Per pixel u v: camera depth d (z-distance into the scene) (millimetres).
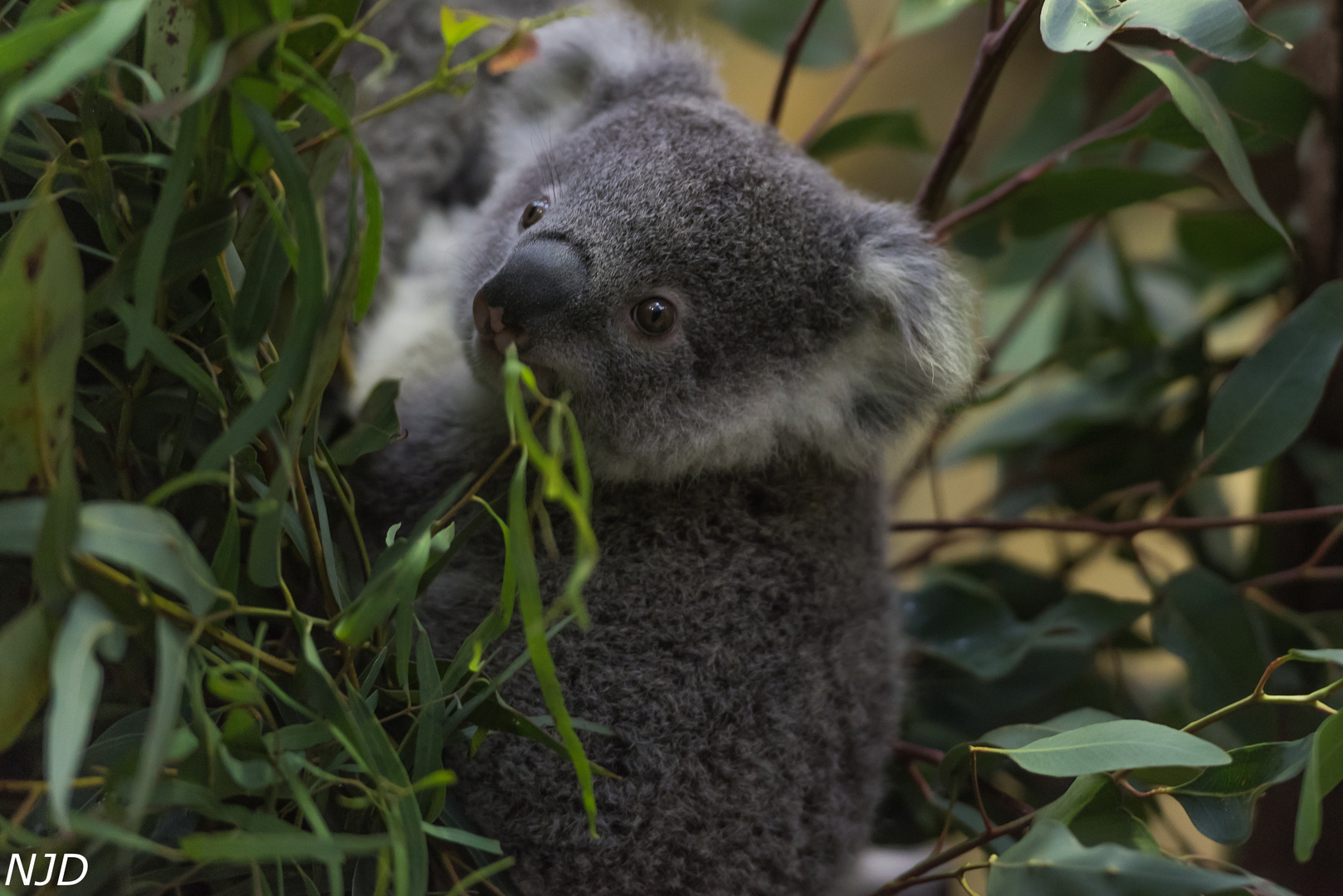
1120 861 1388
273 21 1186
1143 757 1489
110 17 973
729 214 2135
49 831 1303
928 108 6531
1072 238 3146
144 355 1366
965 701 2572
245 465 1383
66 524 1008
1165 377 2928
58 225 1021
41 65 1230
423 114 2602
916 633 2572
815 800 1957
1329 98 2707
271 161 1312
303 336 1186
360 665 1536
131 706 1427
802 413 2193
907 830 2592
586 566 1069
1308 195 2844
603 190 2135
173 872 1344
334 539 1875
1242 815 1615
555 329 2006
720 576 2049
